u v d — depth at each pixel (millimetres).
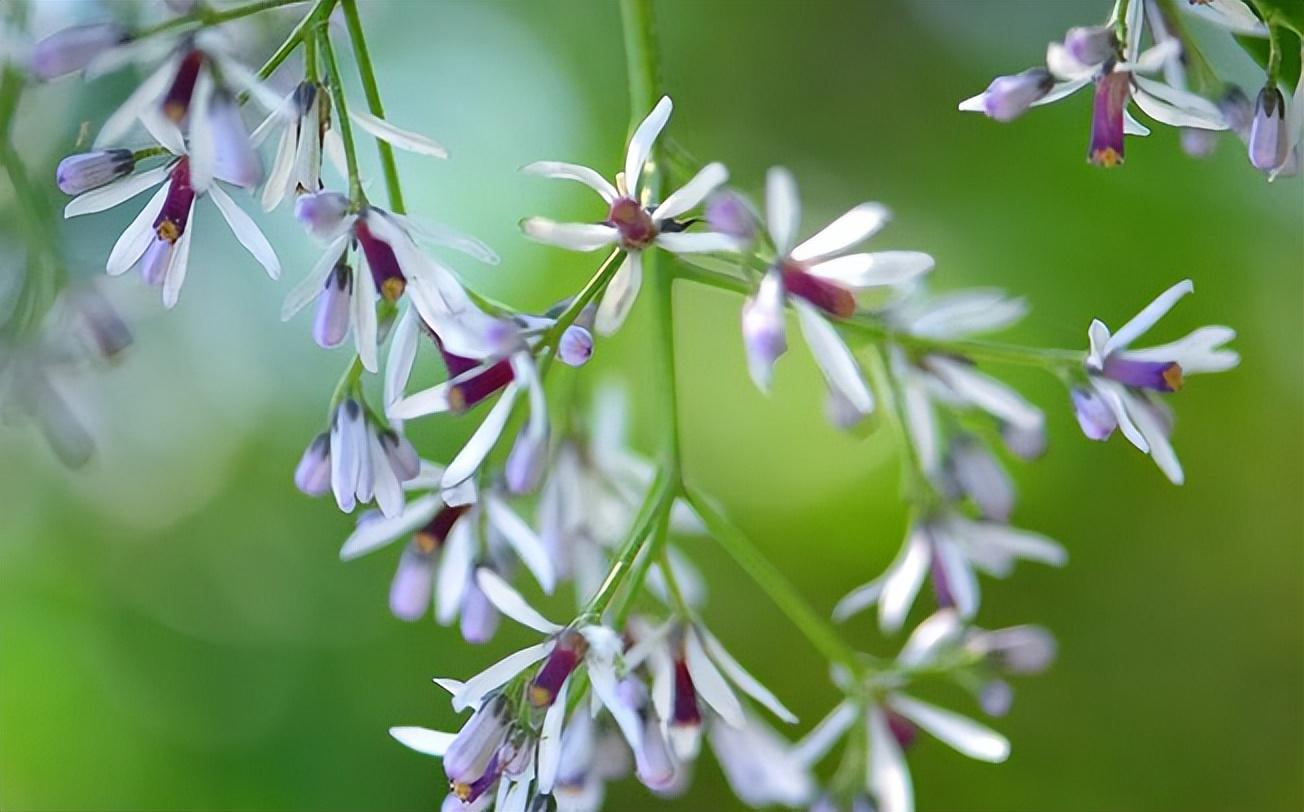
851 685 382
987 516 379
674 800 480
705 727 371
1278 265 465
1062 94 332
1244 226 462
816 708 494
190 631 496
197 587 495
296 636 494
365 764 482
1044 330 463
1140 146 457
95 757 490
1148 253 463
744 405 502
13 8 350
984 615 500
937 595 381
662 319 362
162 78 323
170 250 334
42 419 370
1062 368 355
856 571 499
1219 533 495
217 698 493
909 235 466
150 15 339
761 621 499
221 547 493
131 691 493
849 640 498
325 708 488
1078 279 464
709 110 468
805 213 467
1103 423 352
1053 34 461
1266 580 499
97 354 372
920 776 502
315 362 471
